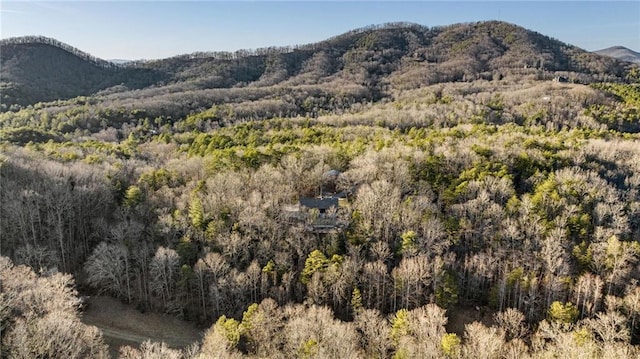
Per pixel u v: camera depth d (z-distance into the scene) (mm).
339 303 72438
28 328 44969
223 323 62312
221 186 89375
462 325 71750
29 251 73750
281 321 64938
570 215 82312
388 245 79500
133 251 78188
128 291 76875
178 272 76062
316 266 72000
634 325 65125
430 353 53000
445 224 81312
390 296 72875
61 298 55875
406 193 92500
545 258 73812
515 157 102438
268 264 73312
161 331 72812
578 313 67312
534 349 60344
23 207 81062
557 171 96062
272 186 91438
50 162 99438
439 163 98438
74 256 86062
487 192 90812
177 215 81750
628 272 72188
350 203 88875
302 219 84125
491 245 79562
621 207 85562
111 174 100125
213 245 78438
